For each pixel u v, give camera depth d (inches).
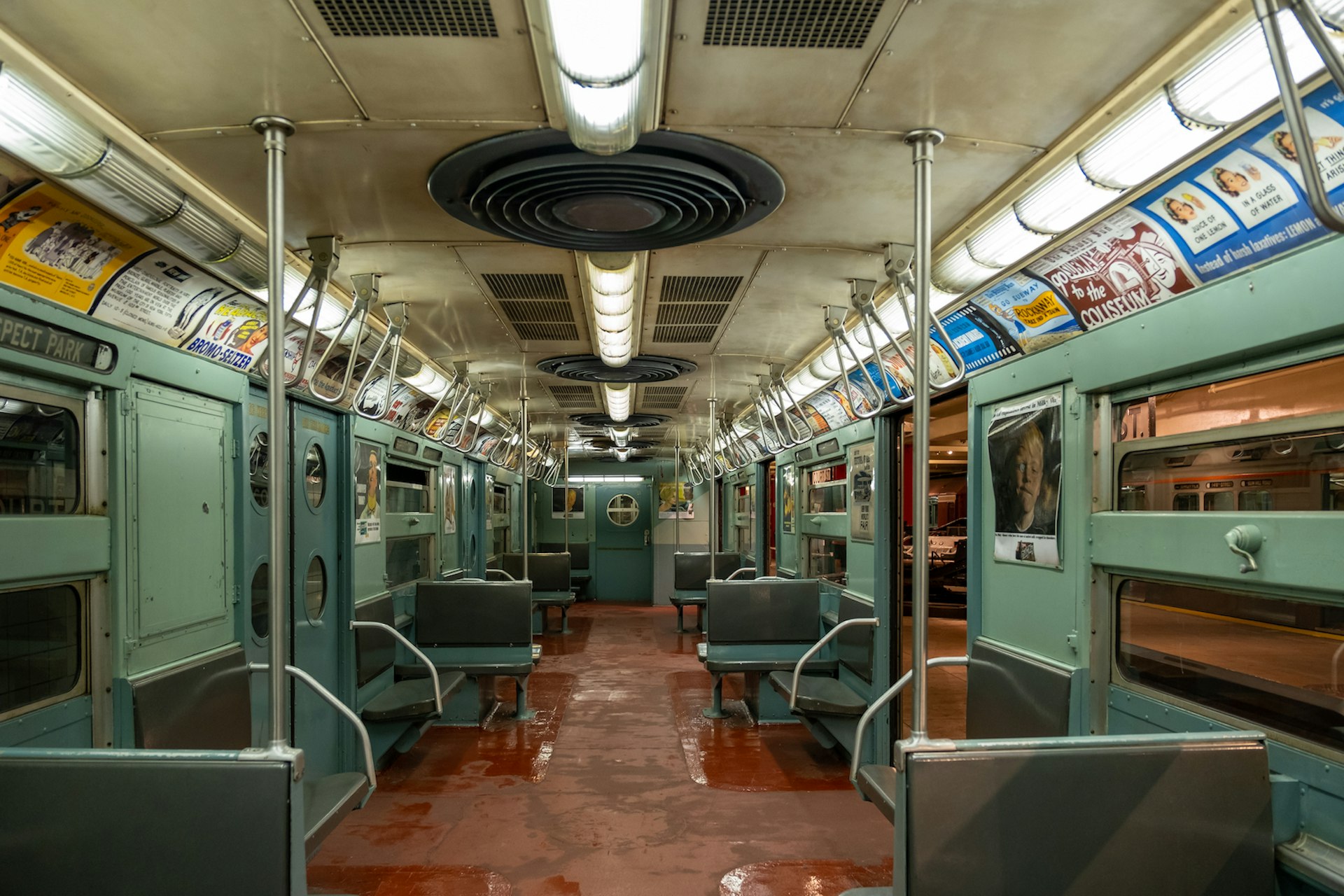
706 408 370.0
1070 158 98.0
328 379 206.5
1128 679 121.3
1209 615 106.0
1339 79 58.9
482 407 300.0
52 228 101.7
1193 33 74.1
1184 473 109.9
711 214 115.0
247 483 162.7
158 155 98.3
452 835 180.4
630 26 65.5
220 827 87.5
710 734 264.5
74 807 88.0
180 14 71.0
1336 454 87.7
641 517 689.6
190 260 125.1
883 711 221.1
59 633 113.6
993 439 156.6
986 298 142.6
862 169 106.4
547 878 159.2
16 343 102.2
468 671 269.4
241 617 159.8
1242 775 90.4
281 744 90.0
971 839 86.4
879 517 225.0
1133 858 87.7
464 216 118.6
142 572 127.6
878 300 171.5
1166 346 108.1
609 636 481.1
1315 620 91.1
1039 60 79.7
